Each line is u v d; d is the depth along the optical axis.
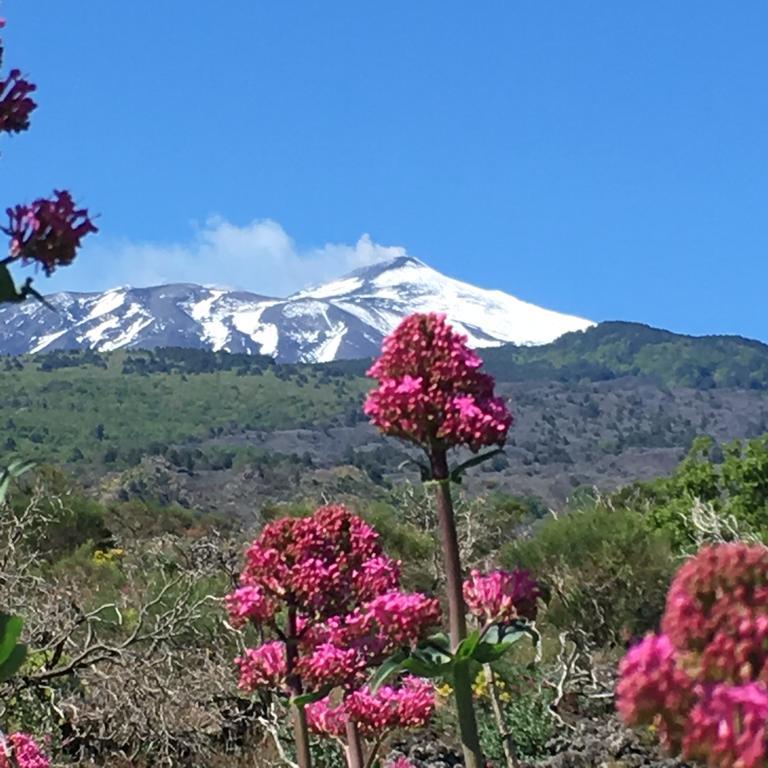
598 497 22.80
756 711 2.59
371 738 6.40
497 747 12.09
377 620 5.63
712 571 2.83
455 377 4.80
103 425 190.38
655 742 11.93
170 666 12.63
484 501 23.91
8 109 4.24
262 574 6.14
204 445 188.25
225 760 12.71
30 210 4.05
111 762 12.56
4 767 6.50
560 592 17.75
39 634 12.52
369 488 64.62
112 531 26.62
